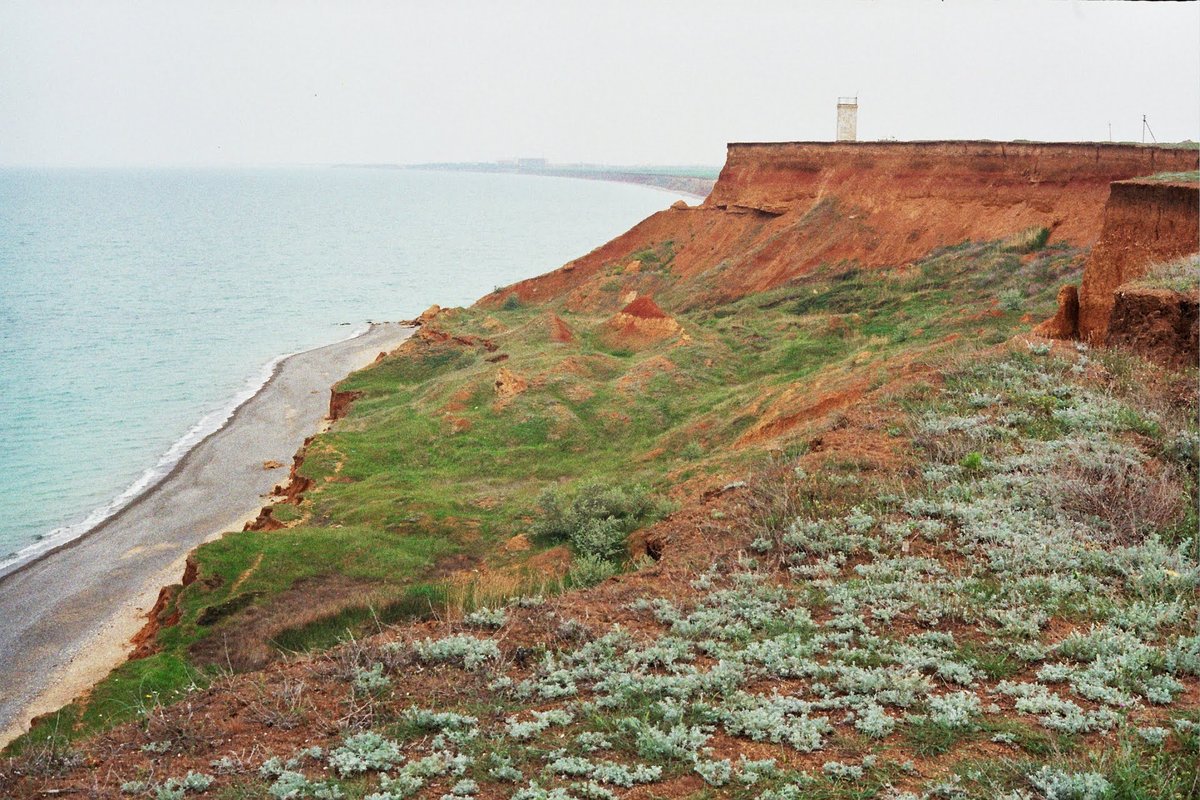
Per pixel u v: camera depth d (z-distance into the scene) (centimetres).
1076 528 1253
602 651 973
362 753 778
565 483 3556
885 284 5459
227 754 797
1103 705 820
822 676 915
